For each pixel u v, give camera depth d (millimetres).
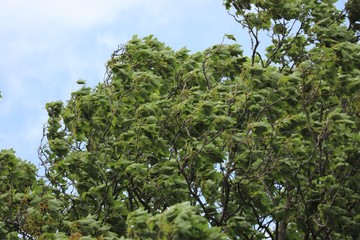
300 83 14305
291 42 18734
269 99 14055
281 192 16266
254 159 13977
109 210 14414
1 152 15453
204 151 13742
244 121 14688
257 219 14695
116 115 15148
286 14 18500
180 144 14844
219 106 14023
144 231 10070
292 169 13875
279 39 18844
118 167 14375
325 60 13867
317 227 14852
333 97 14359
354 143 14078
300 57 18219
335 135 13703
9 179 15562
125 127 15117
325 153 14562
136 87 14977
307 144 15016
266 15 18562
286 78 13891
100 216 14430
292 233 15953
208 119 14203
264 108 14086
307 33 18547
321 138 13656
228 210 15477
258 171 14219
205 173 13984
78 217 14719
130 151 15430
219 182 14516
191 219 8742
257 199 14211
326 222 13664
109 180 14820
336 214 13633
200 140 14586
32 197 13977
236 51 16359
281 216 14242
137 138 14008
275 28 18766
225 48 16375
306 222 14188
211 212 14656
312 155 13664
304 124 13875
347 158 14117
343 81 13852
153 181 13789
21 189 15734
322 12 18781
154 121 14359
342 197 14422
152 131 14000
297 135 14203
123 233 14227
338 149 14328
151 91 15047
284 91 13922
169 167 13961
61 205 14945
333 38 16906
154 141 14031
